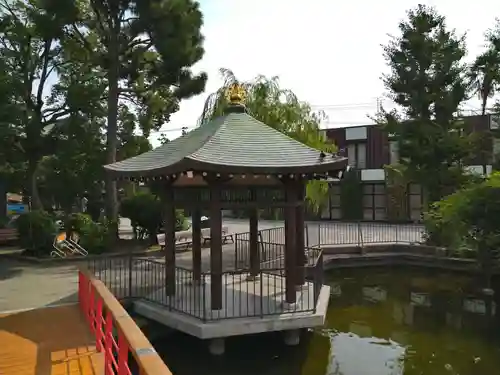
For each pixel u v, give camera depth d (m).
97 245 18.00
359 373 9.32
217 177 9.50
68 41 21.09
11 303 10.59
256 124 11.45
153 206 19.59
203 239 20.73
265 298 10.73
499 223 13.54
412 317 13.30
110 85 20.52
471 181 19.52
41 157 21.23
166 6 19.59
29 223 16.97
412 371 9.41
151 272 14.31
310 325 9.41
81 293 9.88
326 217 34.84
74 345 7.48
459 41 21.81
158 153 11.77
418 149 21.08
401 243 20.67
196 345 9.89
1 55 19.70
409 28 21.83
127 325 4.66
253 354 9.76
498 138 24.66
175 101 24.70
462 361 9.98
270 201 10.05
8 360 6.78
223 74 20.80
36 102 20.80
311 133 21.50
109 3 19.17
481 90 25.81
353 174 33.62
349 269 19.39
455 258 18.53
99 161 22.38
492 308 14.12
